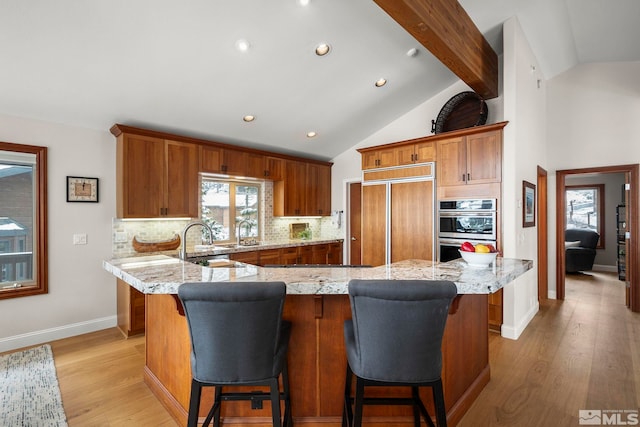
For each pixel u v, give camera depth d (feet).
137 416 6.61
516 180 11.03
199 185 14.08
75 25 7.50
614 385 7.72
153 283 5.20
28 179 10.14
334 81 11.88
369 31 9.91
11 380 7.98
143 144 11.66
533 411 6.75
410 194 13.47
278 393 4.81
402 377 4.56
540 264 15.83
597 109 14.49
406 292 4.23
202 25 8.27
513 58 10.83
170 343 6.75
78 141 10.93
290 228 18.43
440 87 14.46
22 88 8.97
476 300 7.38
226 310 4.41
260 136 14.71
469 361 7.02
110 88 9.68
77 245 10.94
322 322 5.97
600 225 23.98
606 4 10.27
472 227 11.82
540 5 10.24
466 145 12.05
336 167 19.10
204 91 10.78
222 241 15.55
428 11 8.02
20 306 9.96
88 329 11.18
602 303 14.94
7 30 7.27
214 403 5.44
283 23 8.84
